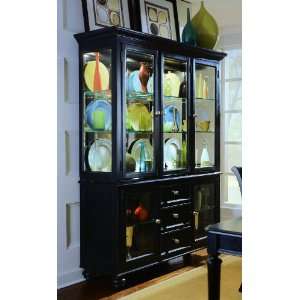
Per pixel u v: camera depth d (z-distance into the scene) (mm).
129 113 3350
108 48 3213
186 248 3826
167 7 4156
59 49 3258
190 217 3869
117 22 3627
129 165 3348
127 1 3760
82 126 3361
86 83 3359
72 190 3381
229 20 4945
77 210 3432
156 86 3543
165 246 3605
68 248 3348
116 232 3188
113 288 3244
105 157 3283
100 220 3275
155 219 3518
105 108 3277
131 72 3361
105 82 3262
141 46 3385
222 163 5250
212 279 2240
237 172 2852
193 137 3932
